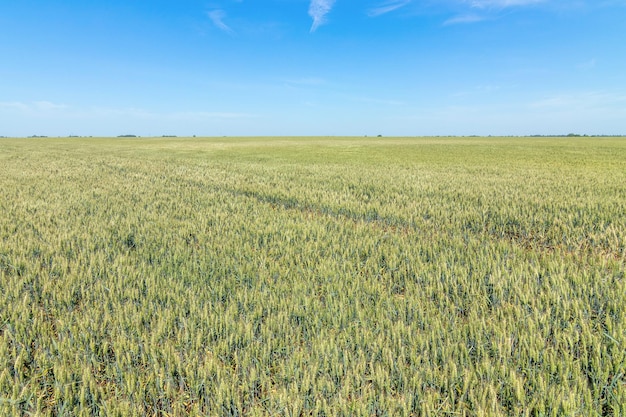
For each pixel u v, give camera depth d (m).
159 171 19.11
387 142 63.53
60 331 3.46
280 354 3.12
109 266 5.09
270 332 3.29
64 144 58.03
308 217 8.65
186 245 6.27
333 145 53.78
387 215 8.66
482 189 11.96
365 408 2.38
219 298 4.15
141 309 3.78
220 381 2.66
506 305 3.81
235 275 4.88
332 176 16.86
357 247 5.88
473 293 4.11
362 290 4.29
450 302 4.03
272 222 7.76
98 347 3.24
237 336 3.24
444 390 2.62
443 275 4.68
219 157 32.81
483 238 6.55
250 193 12.61
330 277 4.71
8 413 2.51
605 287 4.04
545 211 8.55
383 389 2.65
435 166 22.47
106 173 17.62
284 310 3.75
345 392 2.53
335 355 2.95
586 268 4.83
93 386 2.65
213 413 2.47
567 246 6.45
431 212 8.66
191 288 4.34
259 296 4.08
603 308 3.73
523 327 3.36
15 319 3.59
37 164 22.14
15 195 10.92
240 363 2.96
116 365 2.89
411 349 2.93
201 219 8.06
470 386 2.60
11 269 5.04
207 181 15.24
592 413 2.38
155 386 2.73
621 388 2.49
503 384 2.64
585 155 30.61
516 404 2.45
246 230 7.21
